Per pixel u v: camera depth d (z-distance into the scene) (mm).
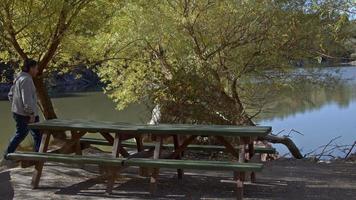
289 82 15859
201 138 10391
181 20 13844
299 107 23422
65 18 11289
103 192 6945
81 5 11281
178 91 12383
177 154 7562
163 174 8289
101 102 42469
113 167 6898
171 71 13422
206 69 13164
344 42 15469
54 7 10789
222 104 12492
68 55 13578
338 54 16188
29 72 8594
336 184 7656
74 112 32562
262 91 15664
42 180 7539
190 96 12297
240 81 15250
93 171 8297
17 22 10961
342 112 23312
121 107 17172
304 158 12180
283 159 11547
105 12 12148
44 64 11906
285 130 18859
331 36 14984
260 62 15008
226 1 14219
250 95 15477
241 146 6598
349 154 12828
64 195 6773
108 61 15656
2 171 8250
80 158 6809
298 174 8664
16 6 10859
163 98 12562
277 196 6793
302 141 16844
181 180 7789
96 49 14047
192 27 14102
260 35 14867
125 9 13492
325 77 16391
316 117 21969
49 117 12094
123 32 13906
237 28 14555
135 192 6957
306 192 7047
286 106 22875
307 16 14766
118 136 7059
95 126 7094
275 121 21156
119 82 16250
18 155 7086
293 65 15961
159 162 6500
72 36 12891
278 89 15734
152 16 13734
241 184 6383
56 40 11617
